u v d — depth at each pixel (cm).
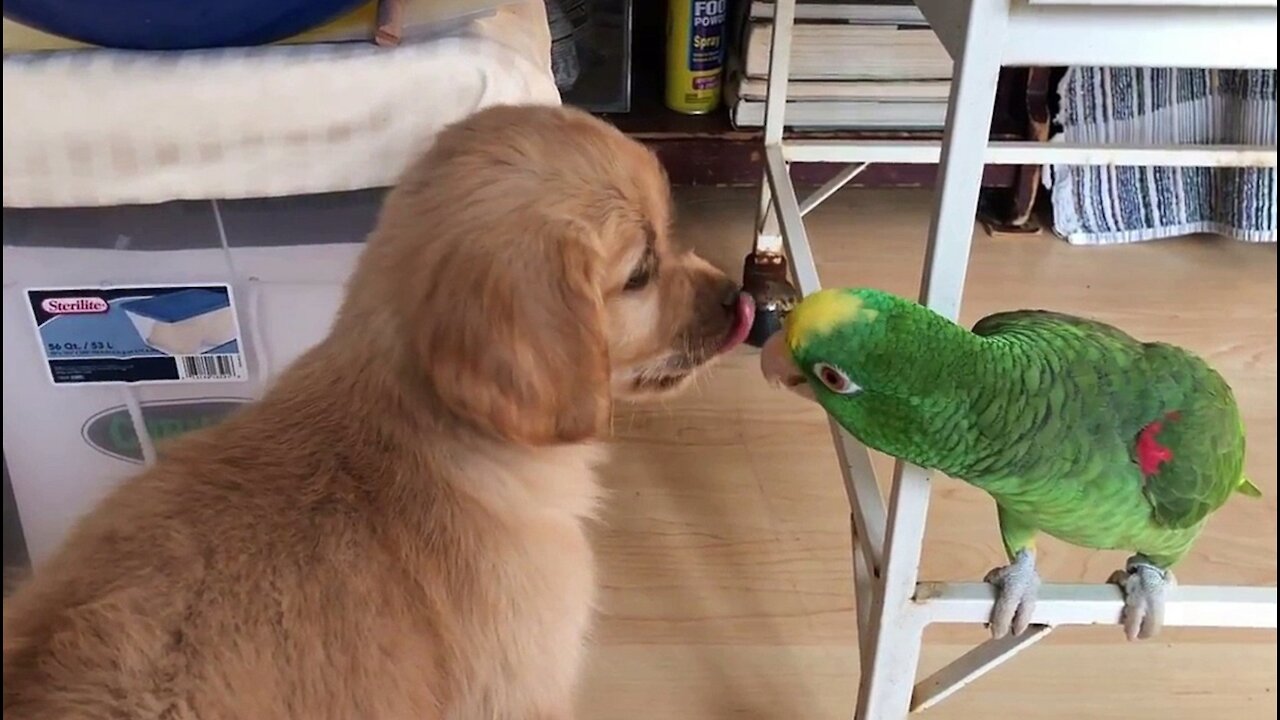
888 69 148
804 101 150
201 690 63
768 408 134
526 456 78
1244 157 135
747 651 106
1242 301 151
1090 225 162
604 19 152
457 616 73
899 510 80
